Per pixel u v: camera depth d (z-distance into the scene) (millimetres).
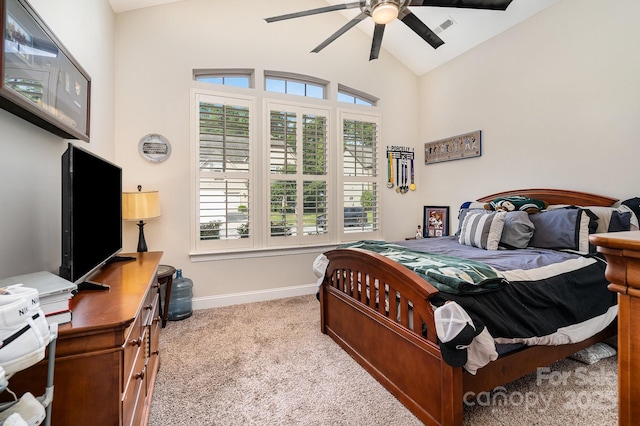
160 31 3092
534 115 2990
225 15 3334
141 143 3002
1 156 1227
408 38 3816
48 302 913
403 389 1689
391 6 2219
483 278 1513
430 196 4234
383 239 4133
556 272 1802
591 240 591
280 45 3555
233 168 3332
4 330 651
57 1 1713
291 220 3598
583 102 2623
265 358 2195
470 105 3645
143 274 1620
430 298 1480
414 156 4348
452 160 3883
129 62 2975
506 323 1483
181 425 1543
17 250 1321
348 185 3900
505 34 3232
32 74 1274
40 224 1503
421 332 1544
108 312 1045
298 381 1914
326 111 3771
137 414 1307
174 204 3123
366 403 1701
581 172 2645
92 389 957
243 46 3395
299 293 3650
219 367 2080
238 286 3383
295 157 3613
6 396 905
